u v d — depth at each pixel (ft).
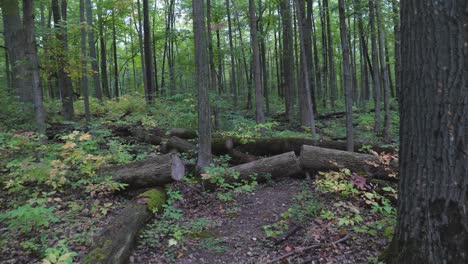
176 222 17.22
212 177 21.26
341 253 13.65
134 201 17.58
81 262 11.63
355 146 27.43
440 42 9.09
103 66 80.33
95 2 69.46
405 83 10.15
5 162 21.12
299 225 16.19
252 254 14.21
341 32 25.55
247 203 20.03
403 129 10.34
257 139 29.37
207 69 24.25
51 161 18.94
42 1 58.23
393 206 18.47
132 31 81.97
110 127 37.04
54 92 64.34
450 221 9.15
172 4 75.31
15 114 32.78
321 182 19.80
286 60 55.93
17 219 13.97
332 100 66.39
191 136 33.19
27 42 24.71
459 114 8.95
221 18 66.69
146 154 26.55
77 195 18.97
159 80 105.91
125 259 13.41
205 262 13.78
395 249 10.80
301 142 28.43
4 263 12.39
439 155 9.27
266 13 71.72
